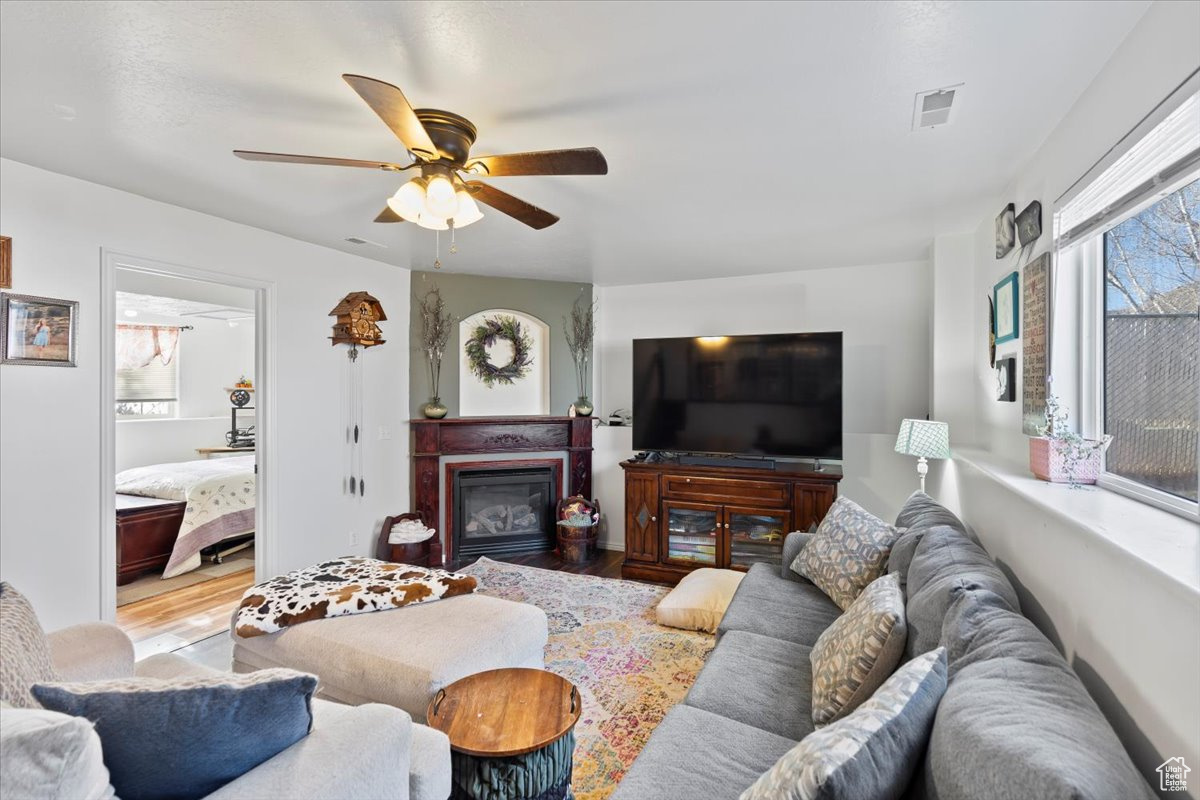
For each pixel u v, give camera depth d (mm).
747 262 4375
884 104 1948
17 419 2539
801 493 3963
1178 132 1386
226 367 7449
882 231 3506
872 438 4398
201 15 1490
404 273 4652
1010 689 1060
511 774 1461
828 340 4059
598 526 5016
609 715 2387
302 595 2307
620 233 3572
